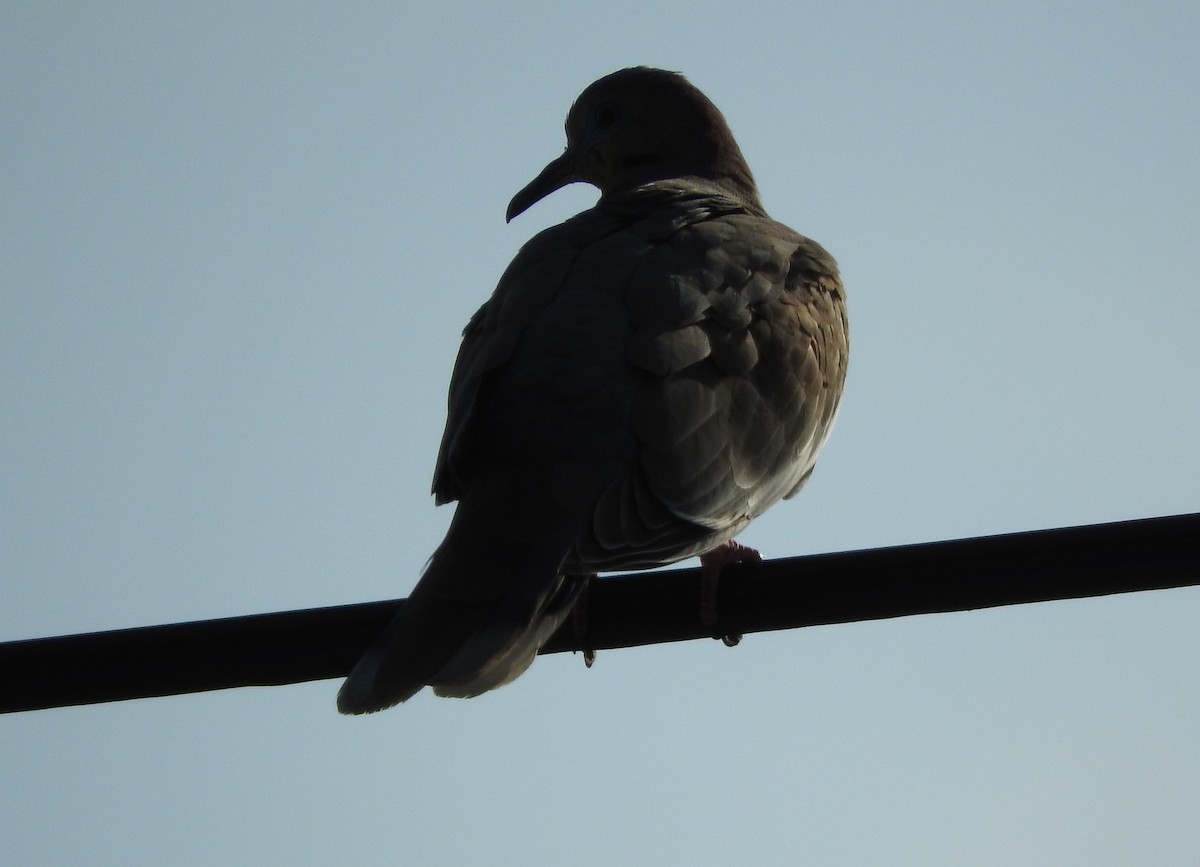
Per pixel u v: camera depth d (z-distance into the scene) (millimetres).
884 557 9828
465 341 12297
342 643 9977
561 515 10086
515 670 9492
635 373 10625
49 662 10023
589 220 12578
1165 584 9375
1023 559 9578
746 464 10875
